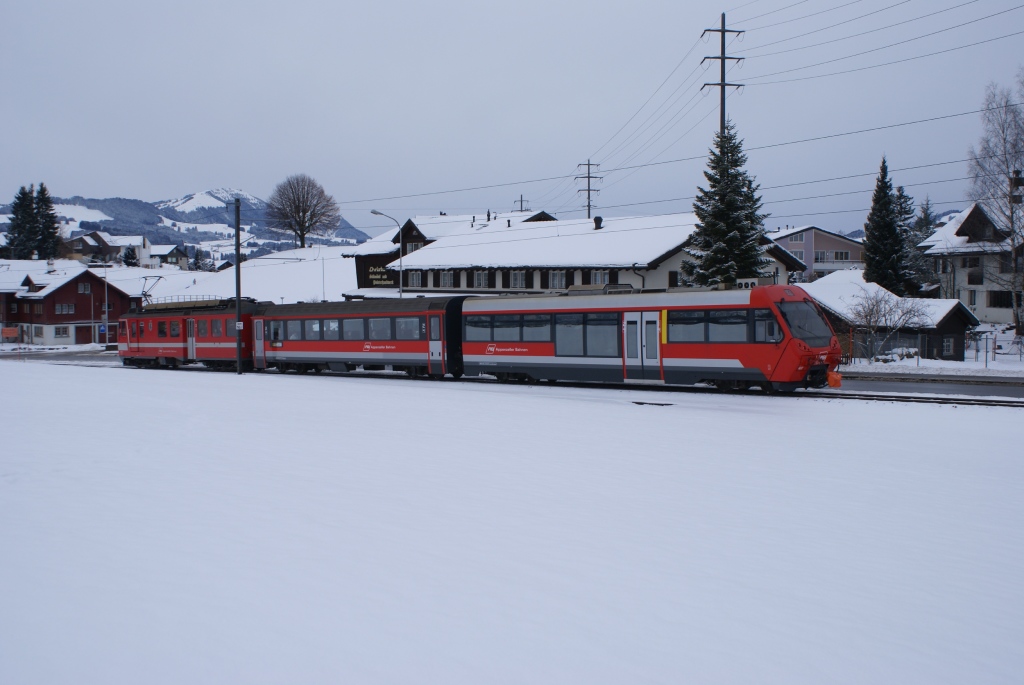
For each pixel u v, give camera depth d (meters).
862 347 42.69
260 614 6.95
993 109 46.78
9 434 17.08
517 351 29.33
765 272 40.94
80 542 8.99
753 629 6.83
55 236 135.25
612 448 15.16
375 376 35.38
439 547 8.91
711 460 14.05
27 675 5.79
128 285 95.25
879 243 60.72
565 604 7.29
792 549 9.05
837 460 14.15
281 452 14.74
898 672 6.12
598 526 9.84
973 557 8.88
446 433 16.98
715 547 9.06
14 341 84.31
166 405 22.56
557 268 49.88
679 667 6.10
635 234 50.88
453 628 6.72
